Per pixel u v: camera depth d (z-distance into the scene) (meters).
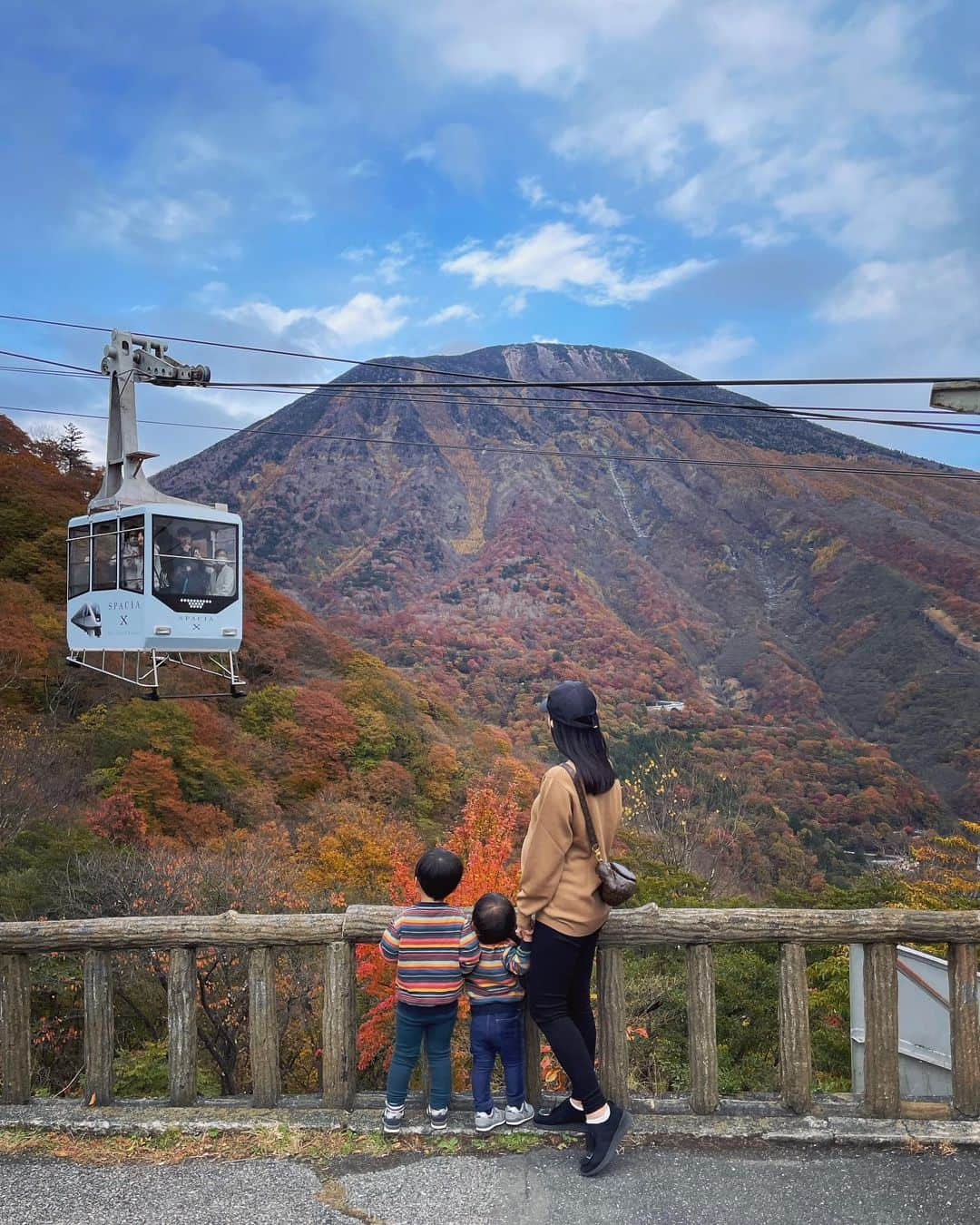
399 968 3.07
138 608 13.27
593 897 2.83
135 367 14.28
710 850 69.50
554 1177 2.76
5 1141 3.06
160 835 30.62
